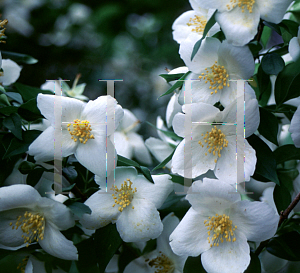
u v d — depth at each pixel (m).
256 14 0.37
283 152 0.39
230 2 0.37
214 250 0.37
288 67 0.39
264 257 0.40
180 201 0.40
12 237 0.37
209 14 0.38
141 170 0.36
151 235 0.37
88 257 0.39
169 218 0.40
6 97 0.38
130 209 0.37
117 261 0.42
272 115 0.38
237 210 0.36
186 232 0.37
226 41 0.37
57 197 0.39
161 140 0.45
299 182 0.40
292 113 0.40
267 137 0.37
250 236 0.36
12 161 0.38
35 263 0.39
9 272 0.42
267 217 0.36
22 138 0.37
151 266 0.40
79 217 0.35
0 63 0.39
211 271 0.36
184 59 0.38
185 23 0.42
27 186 0.36
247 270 0.37
